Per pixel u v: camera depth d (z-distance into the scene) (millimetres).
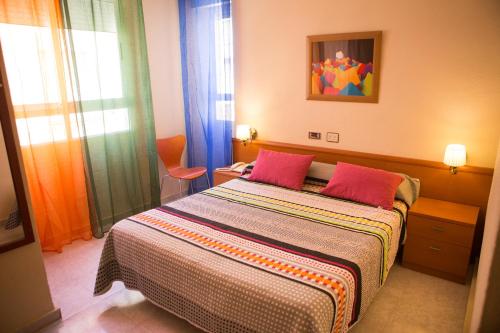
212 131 4188
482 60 2660
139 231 2359
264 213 2664
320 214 2641
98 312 2393
